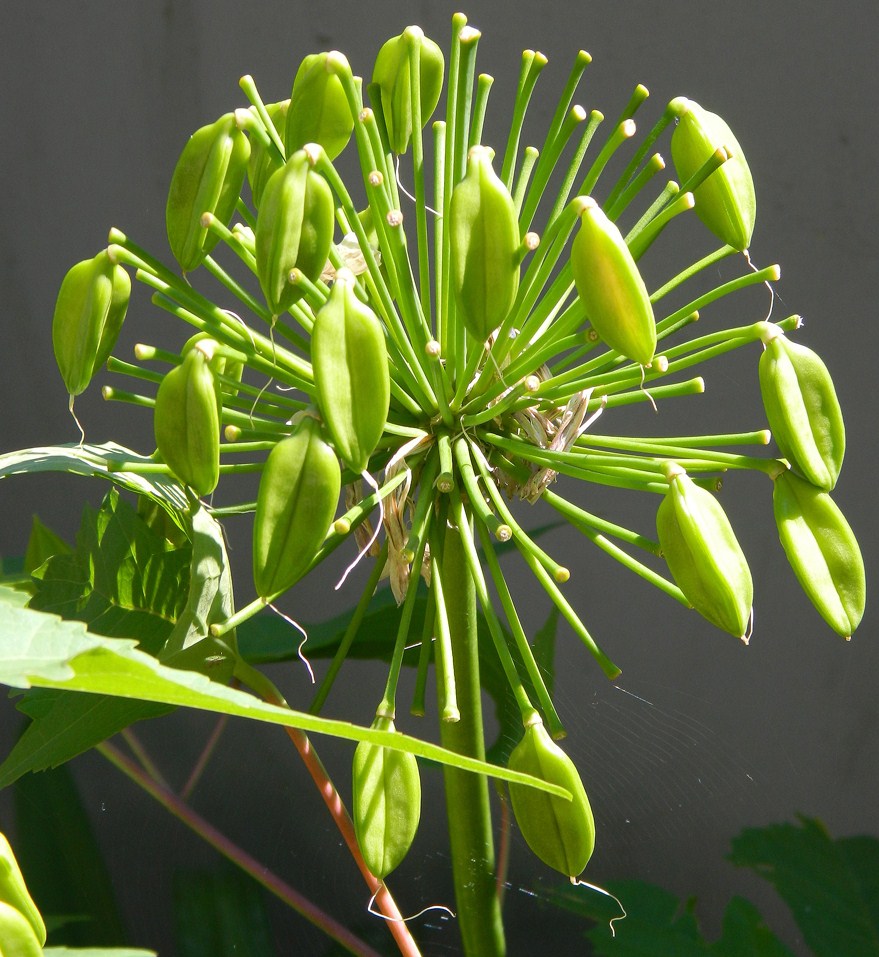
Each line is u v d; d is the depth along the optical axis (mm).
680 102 336
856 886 444
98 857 446
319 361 294
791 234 603
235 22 631
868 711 614
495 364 322
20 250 672
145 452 678
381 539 398
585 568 639
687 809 472
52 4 645
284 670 618
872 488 608
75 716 365
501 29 607
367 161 333
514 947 431
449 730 374
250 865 435
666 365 312
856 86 579
